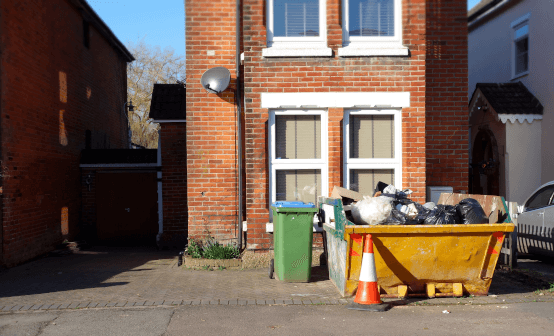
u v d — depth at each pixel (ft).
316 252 26.45
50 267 31.14
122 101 65.82
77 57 46.06
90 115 50.19
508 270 24.71
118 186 46.39
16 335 15.58
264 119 26.40
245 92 26.40
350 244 18.54
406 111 26.45
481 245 18.57
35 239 35.19
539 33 43.86
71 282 24.73
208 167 28.84
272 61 26.40
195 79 28.84
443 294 19.20
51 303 19.56
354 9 27.04
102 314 17.78
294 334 15.30
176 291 21.26
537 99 43.93
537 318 16.65
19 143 32.83
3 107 30.58
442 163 28.91
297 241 22.56
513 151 43.01
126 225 46.24
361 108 26.68
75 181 44.55
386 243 18.38
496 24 52.85
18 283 25.12
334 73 26.40
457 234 18.35
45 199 37.32
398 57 26.48
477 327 15.78
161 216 41.63
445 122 28.96
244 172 29.01
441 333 15.25
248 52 26.40
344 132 26.71
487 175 46.06
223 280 23.50
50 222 38.24
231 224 28.99
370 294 18.15
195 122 28.78
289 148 26.86
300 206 22.65
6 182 30.76
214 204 28.89
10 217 31.14
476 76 58.65
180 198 40.93
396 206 19.25
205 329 15.85
